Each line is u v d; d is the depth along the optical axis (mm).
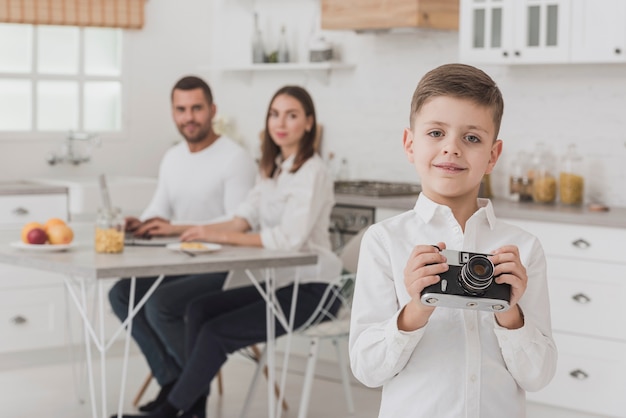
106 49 6680
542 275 1942
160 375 4578
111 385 5336
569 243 4668
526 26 5117
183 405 4129
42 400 5000
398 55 6016
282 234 4211
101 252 3840
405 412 1889
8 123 6316
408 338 1800
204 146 4926
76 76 6531
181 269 3598
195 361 4137
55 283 5648
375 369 1872
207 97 4871
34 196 5641
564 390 4707
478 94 1806
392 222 2000
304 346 5621
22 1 6129
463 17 5340
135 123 6773
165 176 5020
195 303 4285
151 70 6828
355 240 4504
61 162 6398
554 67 5422
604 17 4855
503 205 5152
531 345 1814
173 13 6906
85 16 6379
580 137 5344
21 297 5543
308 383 4246
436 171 1850
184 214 4980
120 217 3861
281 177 4391
